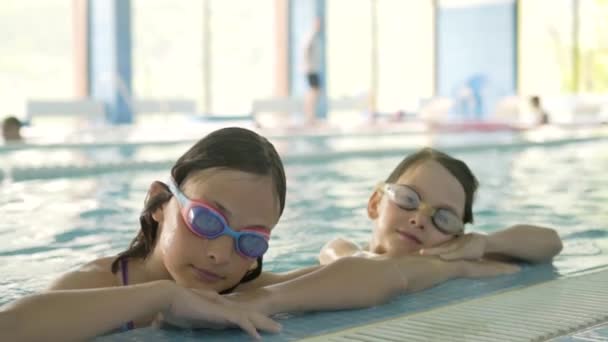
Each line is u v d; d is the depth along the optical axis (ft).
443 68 58.18
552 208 14.29
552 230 8.98
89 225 12.41
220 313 5.52
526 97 50.47
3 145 27.45
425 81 59.67
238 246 5.66
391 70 58.75
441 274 7.52
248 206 5.63
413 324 5.88
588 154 26.84
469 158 25.48
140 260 6.21
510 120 49.42
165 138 32.04
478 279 7.79
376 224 8.16
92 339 5.27
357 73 57.06
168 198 5.89
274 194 5.78
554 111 52.85
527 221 12.72
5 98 50.83
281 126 43.83
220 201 5.59
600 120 49.80
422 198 7.80
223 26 52.65
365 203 15.20
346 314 6.34
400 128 42.32
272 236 11.35
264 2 54.08
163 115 46.03
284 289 6.21
